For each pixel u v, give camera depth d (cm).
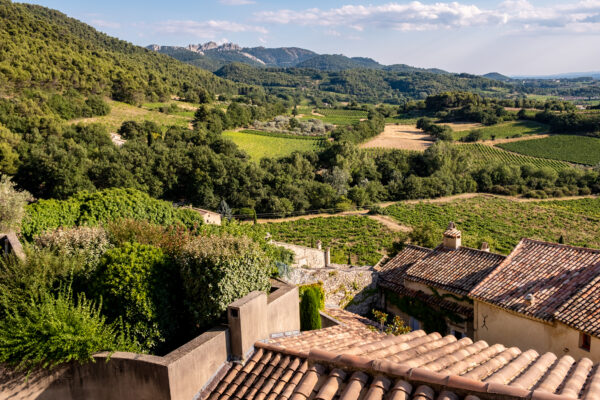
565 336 1293
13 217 1711
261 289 894
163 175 7075
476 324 1593
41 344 696
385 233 6091
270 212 7050
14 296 812
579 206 8038
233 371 743
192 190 7156
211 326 826
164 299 837
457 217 7162
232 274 820
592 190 9088
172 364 655
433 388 446
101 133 8094
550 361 573
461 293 1728
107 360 695
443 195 8694
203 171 7181
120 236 1060
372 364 488
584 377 496
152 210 2753
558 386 477
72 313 734
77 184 6284
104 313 830
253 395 671
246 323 766
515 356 602
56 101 9356
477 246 3850
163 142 8600
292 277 2091
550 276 1509
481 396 414
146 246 891
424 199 8406
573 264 1518
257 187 7188
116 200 2611
